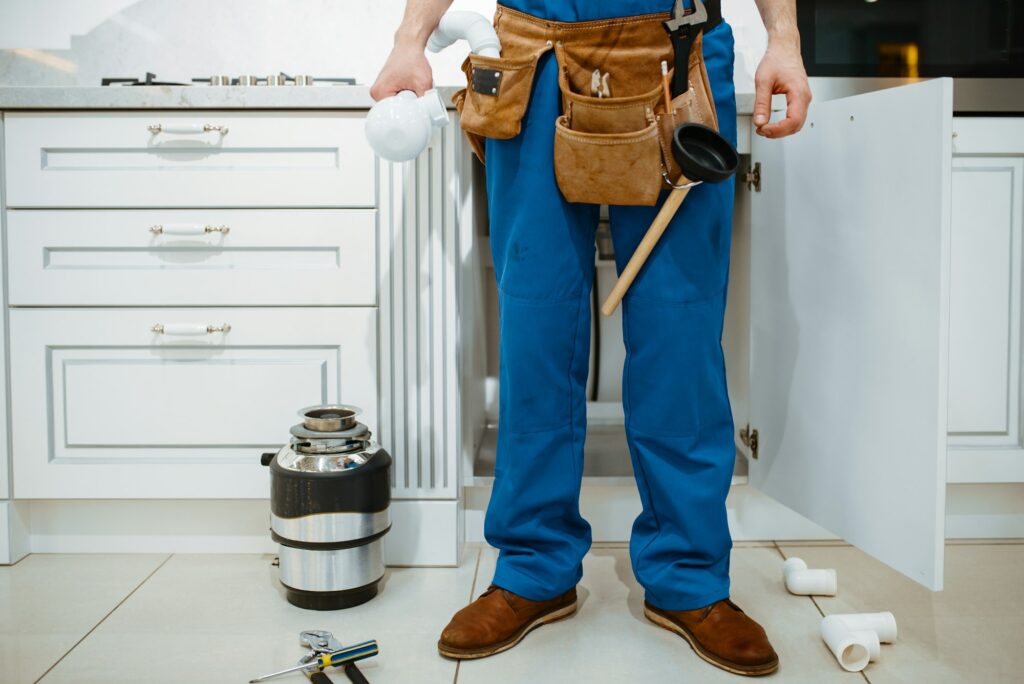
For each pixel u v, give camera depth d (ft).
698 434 4.11
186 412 5.23
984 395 5.49
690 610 4.15
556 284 4.01
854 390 4.48
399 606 4.69
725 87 3.96
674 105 3.65
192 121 5.10
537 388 4.11
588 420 7.00
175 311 5.18
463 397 5.49
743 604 4.65
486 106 3.86
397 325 5.21
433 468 5.28
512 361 4.11
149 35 6.70
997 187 5.41
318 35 6.68
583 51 3.75
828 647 4.12
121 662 4.00
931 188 3.92
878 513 4.32
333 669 3.94
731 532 5.66
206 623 4.45
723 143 3.59
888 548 4.25
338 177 5.11
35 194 5.15
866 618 4.15
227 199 5.13
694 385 4.04
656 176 3.66
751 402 5.55
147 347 5.20
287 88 4.99
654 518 4.28
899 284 4.14
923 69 5.95
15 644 4.19
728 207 4.05
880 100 4.23
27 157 5.13
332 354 5.22
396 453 5.28
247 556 5.50
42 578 5.08
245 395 5.22
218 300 5.17
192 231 5.09
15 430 5.24
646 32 3.68
